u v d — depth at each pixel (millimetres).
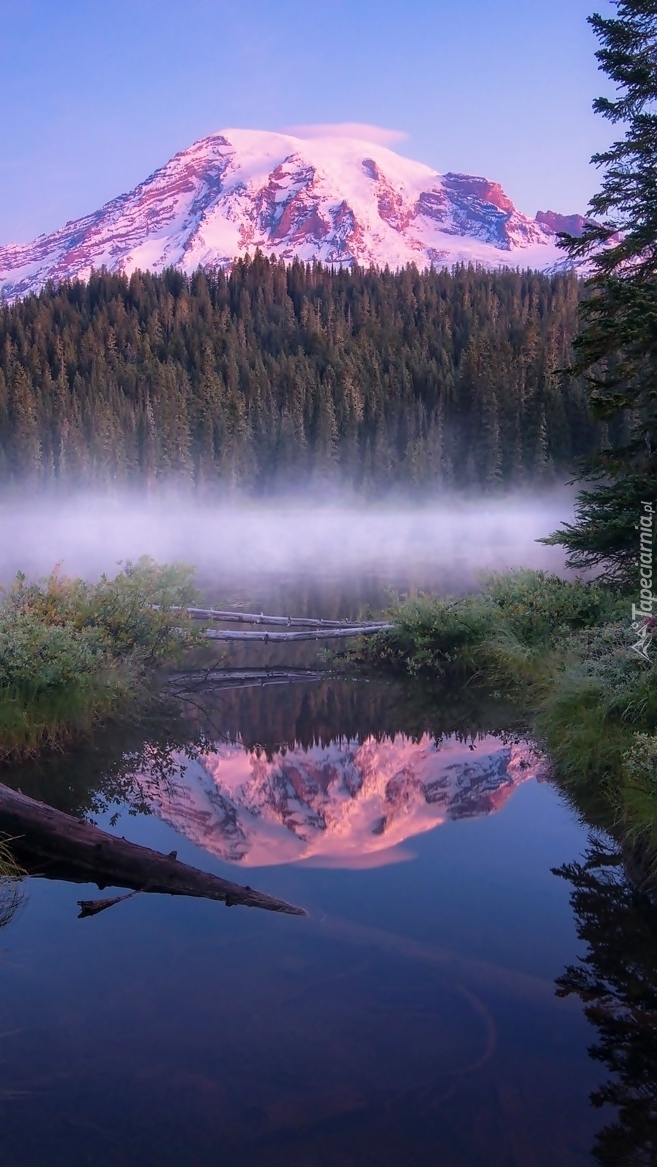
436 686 13102
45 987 4438
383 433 100688
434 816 7172
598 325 11508
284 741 10016
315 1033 4039
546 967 4668
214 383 121438
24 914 5340
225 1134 3340
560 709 9430
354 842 6539
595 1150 3305
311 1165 3244
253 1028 4074
